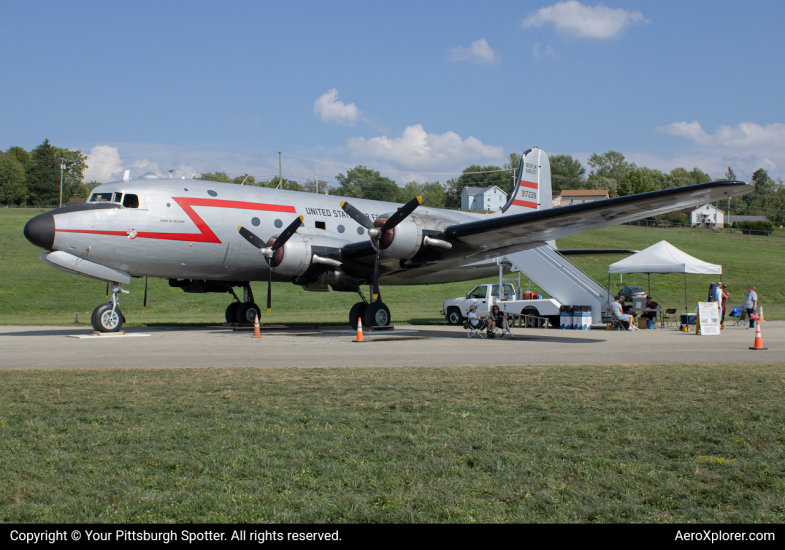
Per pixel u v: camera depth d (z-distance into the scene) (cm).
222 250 1577
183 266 1556
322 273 1542
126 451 439
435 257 1541
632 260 2055
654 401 605
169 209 1494
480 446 449
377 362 934
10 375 782
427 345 1234
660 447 442
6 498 350
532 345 1241
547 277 2028
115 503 344
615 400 612
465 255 1656
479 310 2070
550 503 342
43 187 10688
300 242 1486
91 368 859
